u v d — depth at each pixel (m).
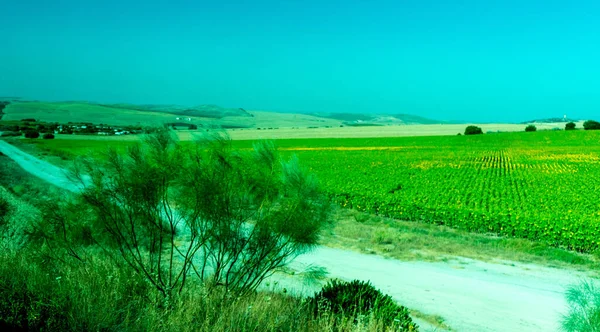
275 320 6.37
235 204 8.03
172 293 7.50
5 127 184.75
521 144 96.56
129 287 7.24
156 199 7.80
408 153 81.69
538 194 33.84
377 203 26.11
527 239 19.50
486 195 33.19
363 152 85.25
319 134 153.12
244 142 95.38
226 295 7.39
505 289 12.62
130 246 8.63
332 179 43.00
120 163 7.62
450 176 47.06
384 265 14.85
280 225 8.09
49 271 7.16
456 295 11.93
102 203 7.62
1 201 12.59
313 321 6.77
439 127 186.75
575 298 7.54
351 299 7.85
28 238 8.02
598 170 52.53
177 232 8.46
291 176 8.16
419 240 18.48
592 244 17.28
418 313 10.39
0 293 5.62
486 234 21.14
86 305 5.73
